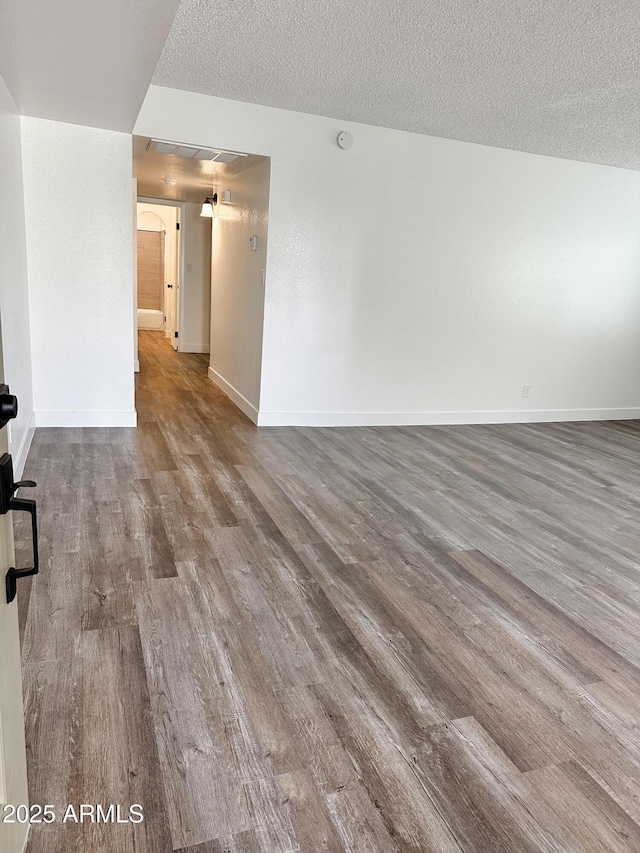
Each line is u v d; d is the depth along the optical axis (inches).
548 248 207.5
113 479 128.9
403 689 68.0
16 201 134.1
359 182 176.4
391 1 97.9
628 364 236.2
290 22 108.3
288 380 185.0
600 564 105.5
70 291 157.2
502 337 210.4
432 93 142.9
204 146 157.9
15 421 124.6
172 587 86.0
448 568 99.3
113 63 98.6
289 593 87.0
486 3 96.7
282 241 172.7
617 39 107.5
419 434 193.3
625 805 54.2
